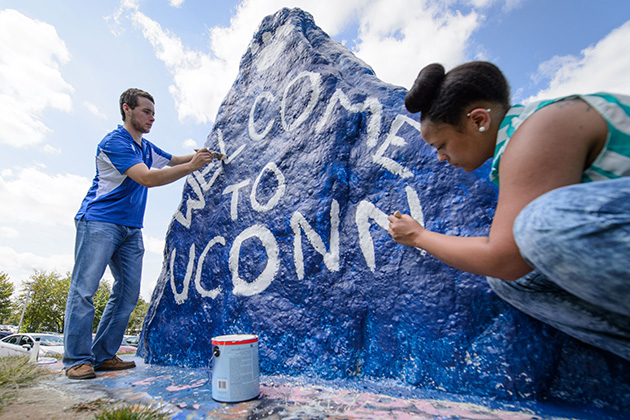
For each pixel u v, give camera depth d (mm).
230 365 1196
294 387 1367
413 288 1401
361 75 2084
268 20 2740
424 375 1293
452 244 937
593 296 744
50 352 7492
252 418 1021
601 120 761
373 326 1467
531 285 991
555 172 767
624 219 654
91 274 1779
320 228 1699
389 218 1144
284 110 2164
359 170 1733
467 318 1271
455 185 1438
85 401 1218
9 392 1333
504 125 897
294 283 1689
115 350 1957
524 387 1128
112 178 1967
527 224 754
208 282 2014
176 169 2025
